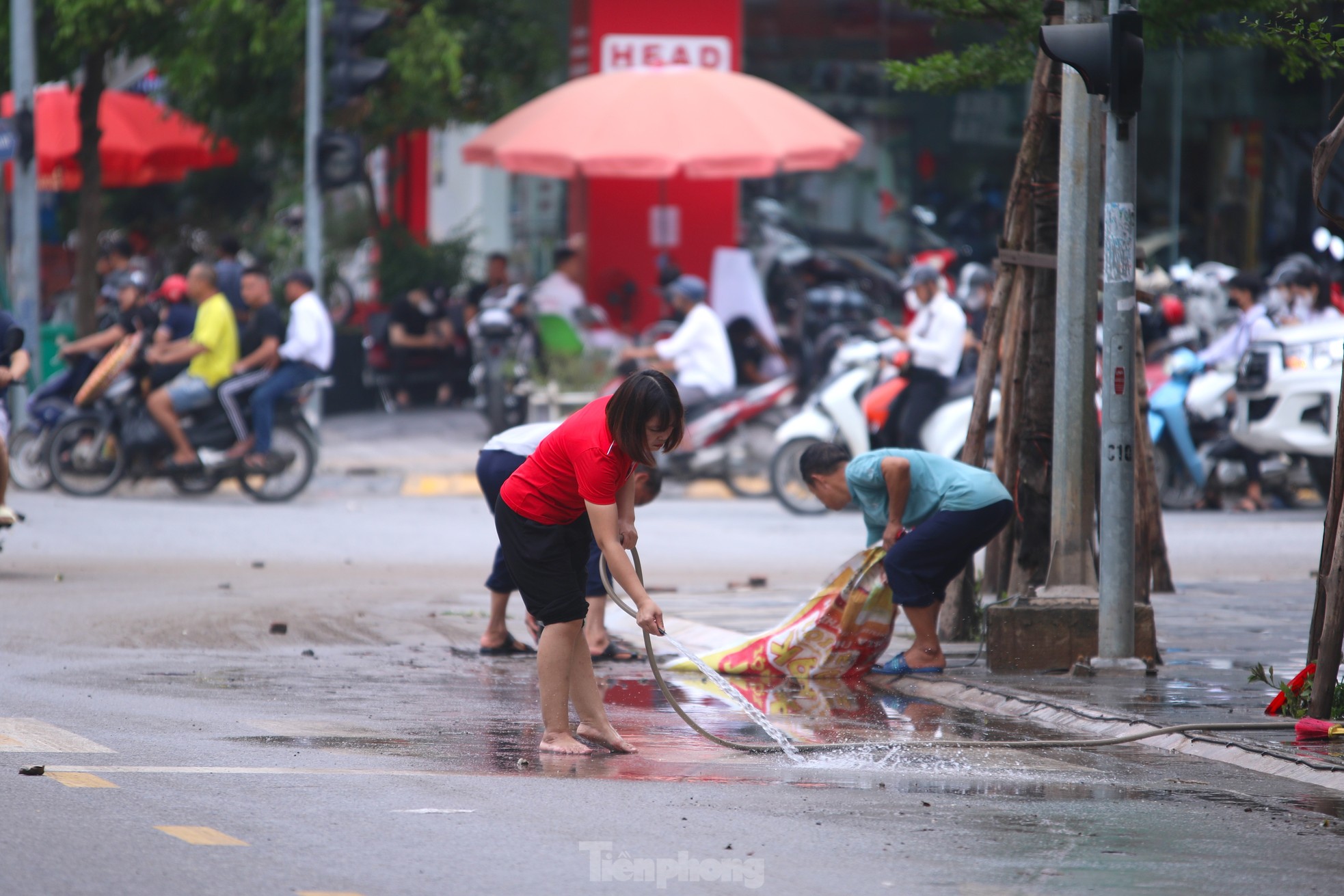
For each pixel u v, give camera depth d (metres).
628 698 24.80
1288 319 55.38
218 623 31.27
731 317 68.31
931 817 17.11
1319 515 53.56
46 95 79.56
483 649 28.56
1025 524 29.91
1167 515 53.41
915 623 26.78
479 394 71.19
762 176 72.00
